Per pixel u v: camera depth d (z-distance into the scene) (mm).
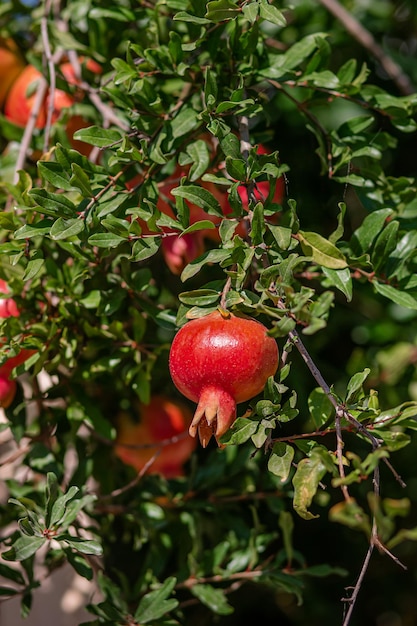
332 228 2295
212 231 1902
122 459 2027
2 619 2102
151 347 1941
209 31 1780
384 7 2352
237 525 2027
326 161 1893
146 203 1741
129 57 1805
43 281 1880
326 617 2666
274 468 1630
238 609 2713
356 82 1893
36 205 1782
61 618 2105
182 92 1846
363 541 2566
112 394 2023
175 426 2025
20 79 2053
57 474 1917
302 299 1598
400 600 2783
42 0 2055
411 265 1814
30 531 1698
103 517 1988
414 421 1659
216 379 1610
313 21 2271
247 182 1696
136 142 1832
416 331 2256
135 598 1947
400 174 2332
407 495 2396
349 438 2256
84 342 1881
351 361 2230
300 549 2537
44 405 1959
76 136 1773
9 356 1790
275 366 1631
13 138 2039
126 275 1845
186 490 2021
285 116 2256
